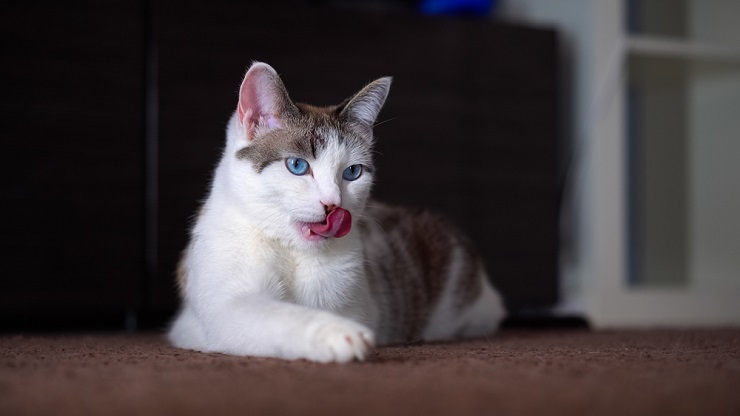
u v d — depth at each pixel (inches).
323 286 70.6
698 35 145.2
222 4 114.0
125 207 111.0
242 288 66.5
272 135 70.9
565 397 43.1
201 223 73.5
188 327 74.4
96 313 112.2
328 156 70.3
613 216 133.3
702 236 157.2
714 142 155.5
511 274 129.0
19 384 46.5
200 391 44.0
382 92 77.9
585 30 135.7
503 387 45.8
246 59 115.3
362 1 135.5
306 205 67.6
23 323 109.5
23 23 106.5
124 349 71.3
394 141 122.5
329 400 41.7
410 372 51.0
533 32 130.0
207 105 113.4
